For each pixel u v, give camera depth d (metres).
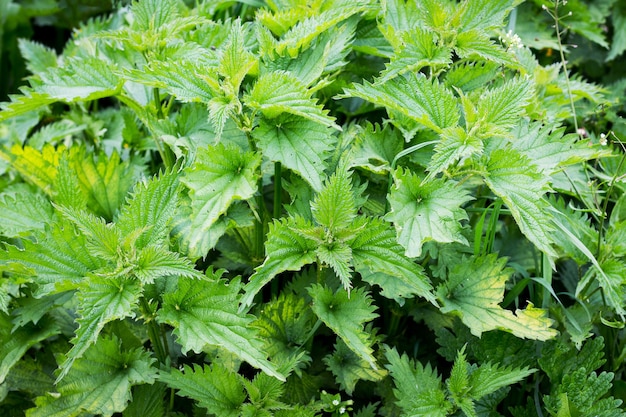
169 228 0.62
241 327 0.58
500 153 0.59
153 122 0.65
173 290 0.62
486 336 0.65
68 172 0.65
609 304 0.67
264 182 0.67
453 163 0.61
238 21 0.61
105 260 0.60
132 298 0.57
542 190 0.58
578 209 0.66
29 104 0.64
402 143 0.65
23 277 0.61
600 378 0.62
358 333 0.60
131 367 0.61
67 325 0.66
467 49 0.64
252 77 0.65
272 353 0.62
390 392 0.65
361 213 0.65
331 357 0.64
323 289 0.61
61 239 0.60
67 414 0.59
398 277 0.60
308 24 0.64
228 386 0.60
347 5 0.67
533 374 0.67
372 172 0.66
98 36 0.66
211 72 0.61
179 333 0.58
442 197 0.59
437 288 0.63
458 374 0.61
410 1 0.67
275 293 0.67
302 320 0.64
